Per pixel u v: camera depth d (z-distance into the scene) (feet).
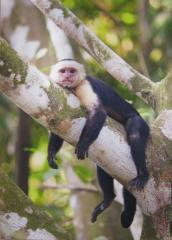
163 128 30.50
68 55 44.45
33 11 46.75
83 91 32.01
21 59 26.48
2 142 56.49
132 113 34.53
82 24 35.88
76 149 28.32
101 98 33.50
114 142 28.73
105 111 31.81
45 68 42.37
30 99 26.78
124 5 65.21
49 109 27.30
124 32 63.21
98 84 34.14
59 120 27.63
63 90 27.99
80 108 28.32
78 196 45.03
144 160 29.45
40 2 36.04
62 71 33.19
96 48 35.55
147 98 33.94
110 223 44.06
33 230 26.99
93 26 63.57
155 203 29.68
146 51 58.85
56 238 27.22
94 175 44.16
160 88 32.76
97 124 28.66
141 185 29.09
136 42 62.08
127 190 32.24
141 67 58.80
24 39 46.42
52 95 27.30
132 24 63.77
